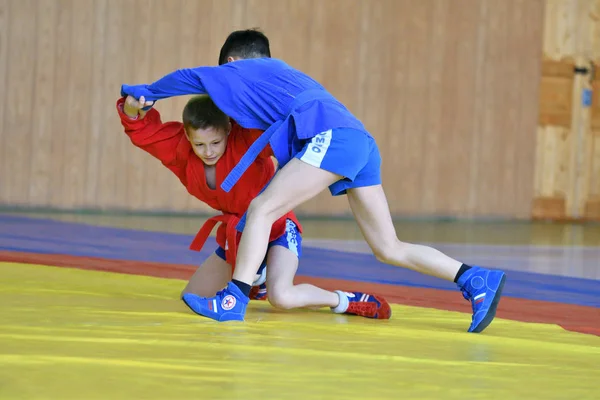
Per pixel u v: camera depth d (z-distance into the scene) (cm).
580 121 1989
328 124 527
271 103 539
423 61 1834
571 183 1992
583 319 649
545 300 767
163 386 344
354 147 526
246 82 542
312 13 1734
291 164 524
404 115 1827
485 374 400
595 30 1983
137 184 1619
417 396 351
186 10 1636
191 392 337
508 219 1934
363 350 439
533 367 423
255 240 511
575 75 1978
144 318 496
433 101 1850
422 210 1855
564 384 389
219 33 1662
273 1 1700
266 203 518
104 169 1600
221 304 506
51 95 1565
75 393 327
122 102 556
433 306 674
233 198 565
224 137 545
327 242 1245
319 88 552
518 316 644
